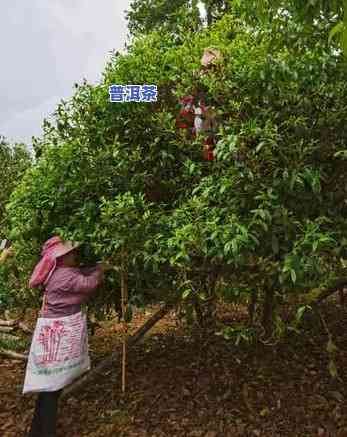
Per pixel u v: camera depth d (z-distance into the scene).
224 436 3.46
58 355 3.54
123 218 3.28
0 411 4.19
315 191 2.96
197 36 3.84
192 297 3.47
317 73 3.28
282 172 3.08
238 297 3.37
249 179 3.03
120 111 3.70
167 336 5.47
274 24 3.18
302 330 4.95
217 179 3.25
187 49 3.69
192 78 3.40
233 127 3.15
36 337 3.57
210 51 3.47
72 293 3.60
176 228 3.18
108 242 3.55
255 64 3.28
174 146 3.62
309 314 4.84
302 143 3.05
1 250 5.14
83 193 3.77
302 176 2.95
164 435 3.53
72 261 3.70
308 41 3.18
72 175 3.73
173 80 3.54
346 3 2.00
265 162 3.07
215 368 4.35
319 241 2.87
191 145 3.48
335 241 3.07
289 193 3.08
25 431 3.86
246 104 3.28
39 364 3.53
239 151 3.00
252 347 4.56
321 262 3.02
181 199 3.55
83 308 3.69
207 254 2.99
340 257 3.29
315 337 4.82
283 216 2.99
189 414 3.74
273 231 3.05
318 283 3.10
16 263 4.57
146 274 3.60
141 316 6.43
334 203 3.32
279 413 3.65
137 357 4.91
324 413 3.61
